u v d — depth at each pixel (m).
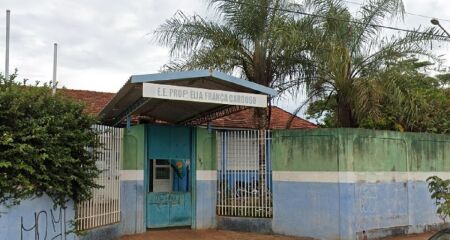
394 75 13.48
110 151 11.80
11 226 8.65
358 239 12.08
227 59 13.84
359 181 12.38
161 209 12.91
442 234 6.95
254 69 14.16
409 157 13.73
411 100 13.87
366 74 13.71
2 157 8.47
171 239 11.93
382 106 13.87
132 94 11.41
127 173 12.48
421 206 13.80
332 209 12.12
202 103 12.27
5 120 8.69
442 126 15.95
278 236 12.70
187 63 13.95
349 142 12.31
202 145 13.61
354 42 13.94
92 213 10.76
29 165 8.73
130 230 12.34
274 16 13.93
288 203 12.75
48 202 9.37
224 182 13.61
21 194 8.75
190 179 13.44
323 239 12.15
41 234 9.16
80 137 9.73
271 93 12.29
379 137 12.96
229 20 14.11
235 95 11.31
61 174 9.31
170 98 10.48
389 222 12.91
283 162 12.96
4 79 9.34
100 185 10.54
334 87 14.29
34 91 9.26
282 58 14.12
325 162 12.36
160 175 13.20
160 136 13.12
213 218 13.52
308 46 13.70
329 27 13.77
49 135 9.02
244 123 17.31
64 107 9.70
